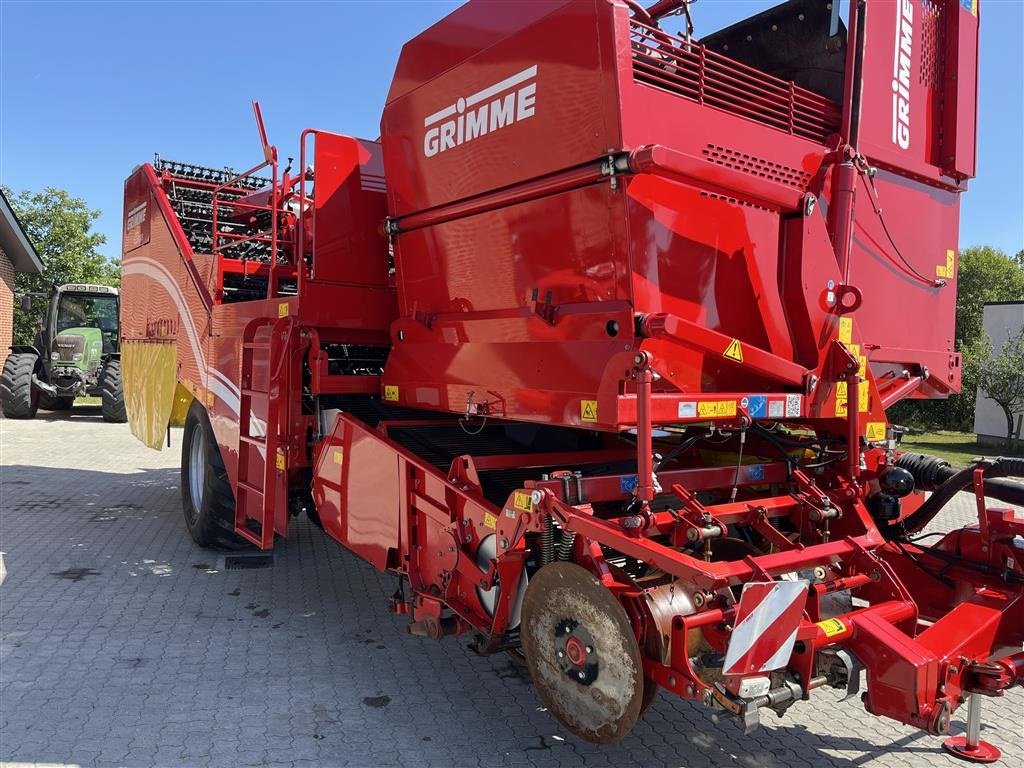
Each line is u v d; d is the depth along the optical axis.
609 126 2.97
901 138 4.11
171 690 3.78
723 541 3.51
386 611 5.01
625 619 2.75
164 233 6.98
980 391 16.12
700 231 3.17
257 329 5.06
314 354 4.67
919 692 2.66
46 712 3.51
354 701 3.71
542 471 4.37
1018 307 16.12
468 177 3.76
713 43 4.43
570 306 3.29
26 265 20.59
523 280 3.52
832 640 2.77
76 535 6.69
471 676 4.03
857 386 3.51
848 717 3.68
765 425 3.99
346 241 4.79
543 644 3.14
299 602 5.14
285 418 4.70
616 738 2.83
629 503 3.59
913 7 4.14
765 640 2.54
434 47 3.96
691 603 2.85
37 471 9.92
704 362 3.19
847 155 3.64
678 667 2.69
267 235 6.44
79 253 28.45
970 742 3.33
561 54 3.18
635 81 2.97
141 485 9.09
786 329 3.49
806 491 3.48
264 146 5.15
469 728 3.47
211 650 4.29
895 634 2.81
